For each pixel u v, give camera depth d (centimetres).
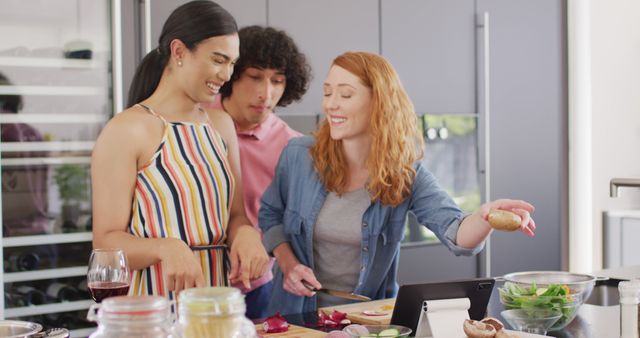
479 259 476
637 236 507
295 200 279
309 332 212
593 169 526
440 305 205
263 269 246
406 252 444
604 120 529
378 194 268
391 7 440
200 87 256
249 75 328
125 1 361
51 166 352
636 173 541
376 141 264
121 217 242
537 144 502
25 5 344
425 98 452
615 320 231
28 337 176
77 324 361
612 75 530
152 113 250
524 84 494
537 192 504
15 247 348
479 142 471
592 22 521
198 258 251
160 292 243
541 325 212
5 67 342
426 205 268
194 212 249
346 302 272
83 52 354
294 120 407
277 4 404
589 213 521
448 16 459
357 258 272
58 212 355
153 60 272
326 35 419
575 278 242
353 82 265
